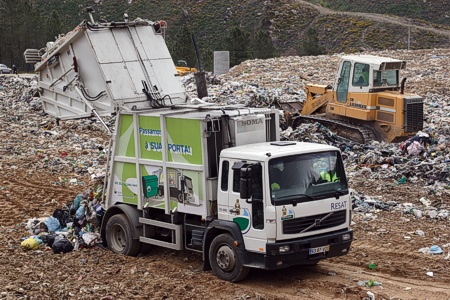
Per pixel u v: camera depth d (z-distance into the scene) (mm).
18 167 22359
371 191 18047
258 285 11391
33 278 11742
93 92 14062
